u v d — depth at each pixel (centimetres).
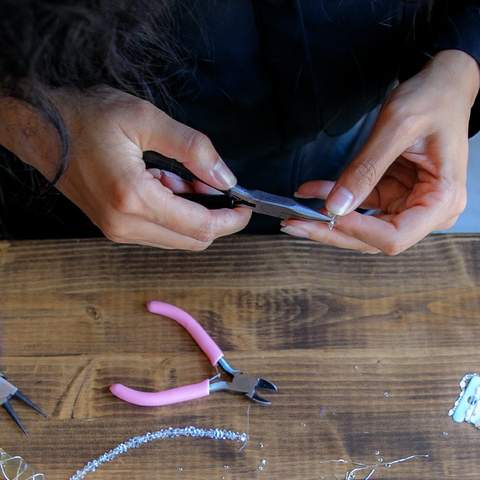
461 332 77
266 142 98
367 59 87
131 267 80
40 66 45
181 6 69
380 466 70
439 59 76
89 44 45
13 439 71
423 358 75
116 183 64
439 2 81
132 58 54
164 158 78
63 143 55
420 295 79
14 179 91
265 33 81
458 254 81
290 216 69
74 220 106
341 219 70
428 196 72
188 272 80
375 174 68
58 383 74
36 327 77
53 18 40
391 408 72
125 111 63
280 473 69
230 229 70
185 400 72
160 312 77
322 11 80
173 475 69
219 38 81
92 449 70
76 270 79
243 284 79
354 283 79
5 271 79
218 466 70
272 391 73
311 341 76
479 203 125
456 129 71
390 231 70
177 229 67
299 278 79
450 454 70
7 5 39
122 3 44
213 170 65
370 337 76
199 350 76
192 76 84
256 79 87
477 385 73
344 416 72
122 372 75
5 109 61
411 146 71
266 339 76
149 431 71
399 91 72
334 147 106
